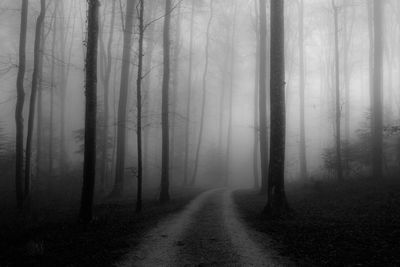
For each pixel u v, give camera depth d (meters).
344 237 8.22
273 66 12.99
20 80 17.06
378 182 15.73
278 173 12.62
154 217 12.87
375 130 17.47
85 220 11.34
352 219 10.12
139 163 14.39
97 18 11.60
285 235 9.18
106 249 8.16
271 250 7.90
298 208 13.26
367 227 8.88
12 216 14.16
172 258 7.50
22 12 17.31
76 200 19.67
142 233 10.00
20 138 17.00
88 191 11.49
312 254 7.32
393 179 15.74
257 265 6.89
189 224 11.45
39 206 17.48
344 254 7.03
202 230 10.41
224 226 10.98
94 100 11.55
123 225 11.09
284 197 12.56
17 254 7.79
